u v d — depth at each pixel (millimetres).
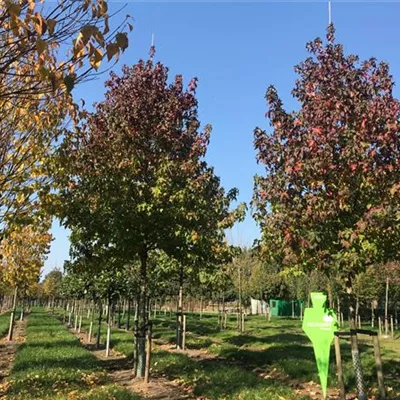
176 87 11289
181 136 10938
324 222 6816
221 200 11789
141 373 10656
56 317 45781
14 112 6582
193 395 8859
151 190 10016
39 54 3371
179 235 10188
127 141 10492
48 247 20703
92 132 10680
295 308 54219
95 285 18797
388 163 6434
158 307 53031
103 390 8719
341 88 7004
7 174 7043
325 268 6930
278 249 7445
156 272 17531
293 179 6977
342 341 20844
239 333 25203
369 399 8125
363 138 6418
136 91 10906
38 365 12320
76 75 3654
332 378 9672
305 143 6918
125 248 10562
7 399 8336
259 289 46094
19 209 7371
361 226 6141
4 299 65312
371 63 7203
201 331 26438
